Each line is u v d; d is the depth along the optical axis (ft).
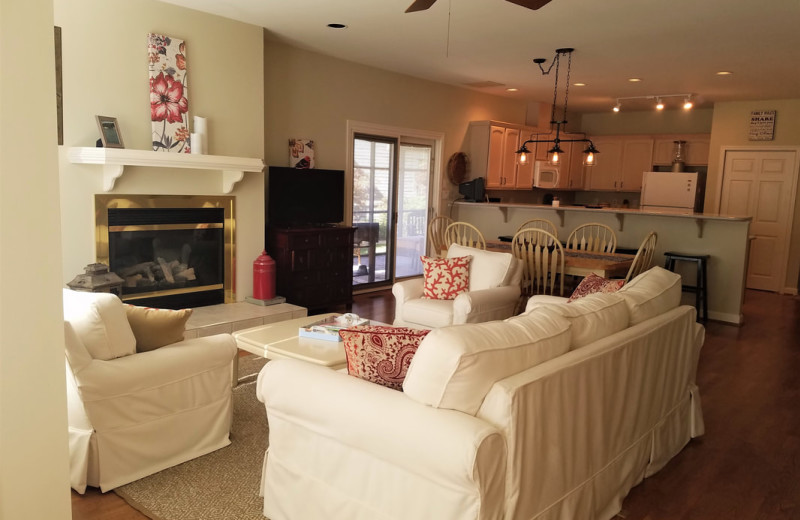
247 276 17.33
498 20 14.85
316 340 10.59
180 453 8.86
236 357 11.87
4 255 4.36
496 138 26.27
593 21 14.62
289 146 19.29
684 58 18.38
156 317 8.68
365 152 22.24
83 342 7.80
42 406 4.67
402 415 5.79
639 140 30.53
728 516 8.01
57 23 12.82
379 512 6.07
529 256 16.20
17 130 4.39
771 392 13.02
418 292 14.65
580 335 7.50
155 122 14.49
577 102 28.76
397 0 13.58
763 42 16.14
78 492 7.94
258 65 16.71
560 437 6.43
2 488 4.46
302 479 6.85
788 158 25.40
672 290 9.89
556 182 29.45
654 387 8.73
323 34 17.20
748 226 19.33
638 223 21.33
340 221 20.43
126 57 13.98
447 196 25.91
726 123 26.76
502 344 6.07
